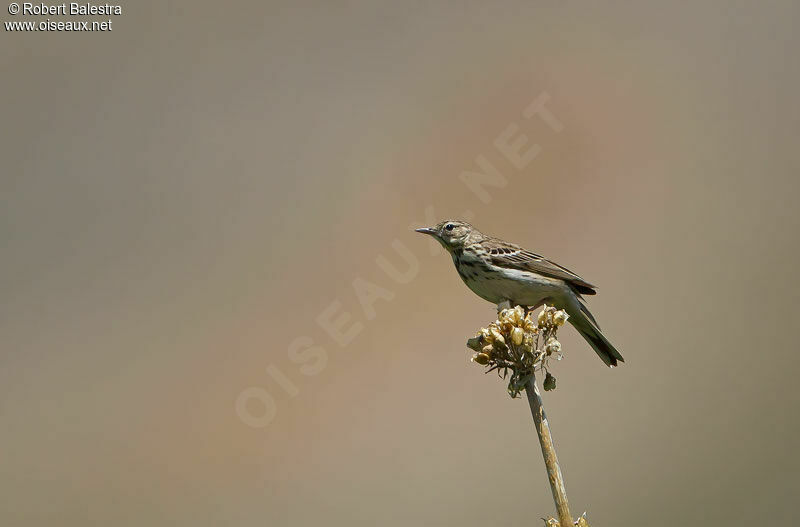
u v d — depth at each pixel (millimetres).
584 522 4152
